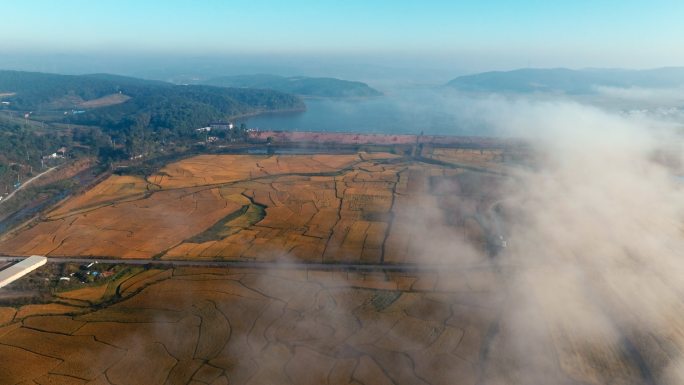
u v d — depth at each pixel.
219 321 94.75
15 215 163.38
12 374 79.50
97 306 101.25
